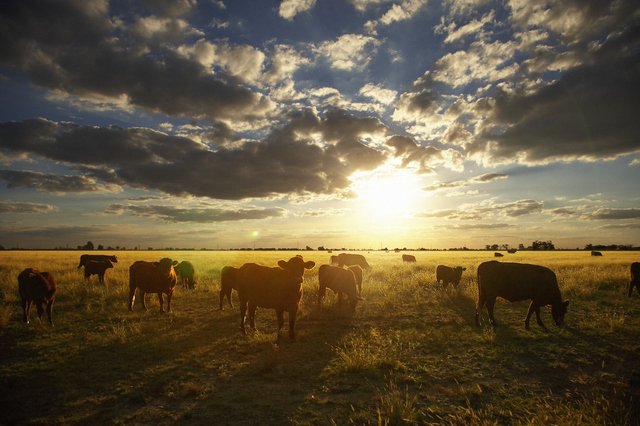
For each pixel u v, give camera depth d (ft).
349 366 17.58
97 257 56.59
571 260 103.45
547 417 11.60
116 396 14.88
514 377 16.93
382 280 56.59
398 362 18.42
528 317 26.02
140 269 32.24
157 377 17.03
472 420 11.96
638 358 19.26
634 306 32.96
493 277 26.89
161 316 30.55
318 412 13.46
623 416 11.80
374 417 12.84
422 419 12.67
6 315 27.35
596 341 22.43
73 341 22.75
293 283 23.57
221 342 22.82
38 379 16.78
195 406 14.05
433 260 112.37
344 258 71.41
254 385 16.08
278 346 22.02
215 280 54.85
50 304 27.20
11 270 61.67
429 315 31.04
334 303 36.42
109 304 35.70
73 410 13.76
